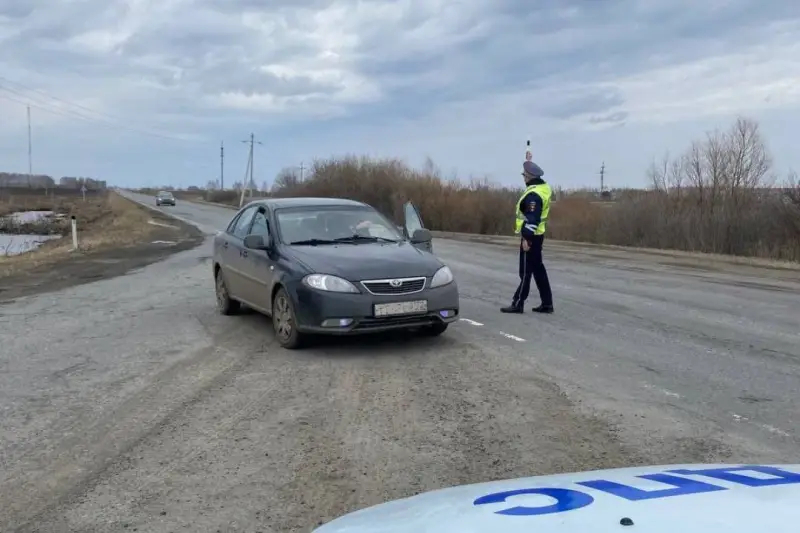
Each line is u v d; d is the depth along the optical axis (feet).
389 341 25.39
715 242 75.97
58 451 14.85
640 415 16.78
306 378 20.44
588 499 6.38
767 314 31.65
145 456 14.52
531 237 30.91
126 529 11.42
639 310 32.68
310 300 22.71
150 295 38.47
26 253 76.18
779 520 5.59
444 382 19.84
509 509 6.28
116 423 16.58
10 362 22.65
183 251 71.77
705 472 7.40
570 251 73.77
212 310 33.04
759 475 7.18
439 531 5.99
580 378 20.17
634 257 65.51
